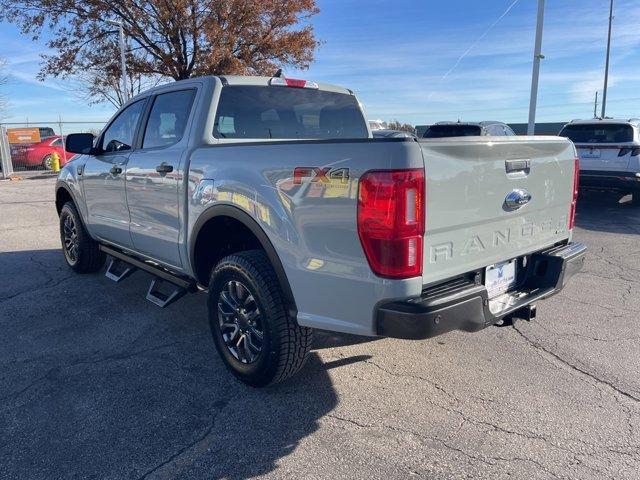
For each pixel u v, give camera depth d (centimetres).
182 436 301
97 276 611
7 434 304
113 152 507
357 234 270
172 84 442
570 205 385
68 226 621
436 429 307
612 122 1029
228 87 407
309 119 461
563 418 317
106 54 2306
